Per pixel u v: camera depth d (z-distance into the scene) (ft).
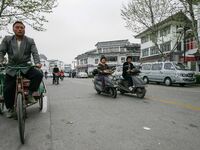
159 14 83.05
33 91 16.79
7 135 14.06
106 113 20.58
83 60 255.09
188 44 109.29
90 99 30.12
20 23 16.17
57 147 11.98
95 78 35.88
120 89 34.91
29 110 21.99
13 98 16.33
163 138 13.46
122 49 216.74
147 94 37.19
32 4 50.19
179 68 62.23
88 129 15.30
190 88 52.54
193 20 66.69
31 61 17.21
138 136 13.82
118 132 14.62
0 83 17.92
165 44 121.60
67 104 25.73
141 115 19.76
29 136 13.82
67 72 190.49
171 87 56.08
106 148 11.84
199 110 22.38
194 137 13.67
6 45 16.33
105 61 34.32
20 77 14.73
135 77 32.58
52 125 16.33
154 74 67.67
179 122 17.31
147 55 146.20
